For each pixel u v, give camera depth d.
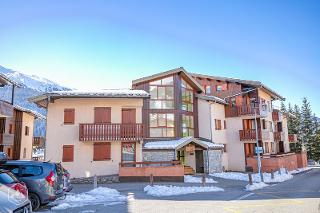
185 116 33.97
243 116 38.59
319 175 32.72
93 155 26.28
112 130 26.16
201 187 19.23
